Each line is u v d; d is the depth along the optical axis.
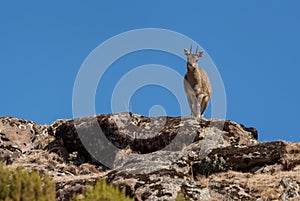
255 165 98.44
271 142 100.38
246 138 110.06
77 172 100.00
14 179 63.12
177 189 83.00
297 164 97.62
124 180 84.50
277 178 90.88
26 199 62.25
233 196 86.06
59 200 82.81
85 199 62.66
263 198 86.06
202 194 83.56
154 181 84.00
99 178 87.19
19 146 111.81
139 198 81.19
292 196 86.75
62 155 108.94
